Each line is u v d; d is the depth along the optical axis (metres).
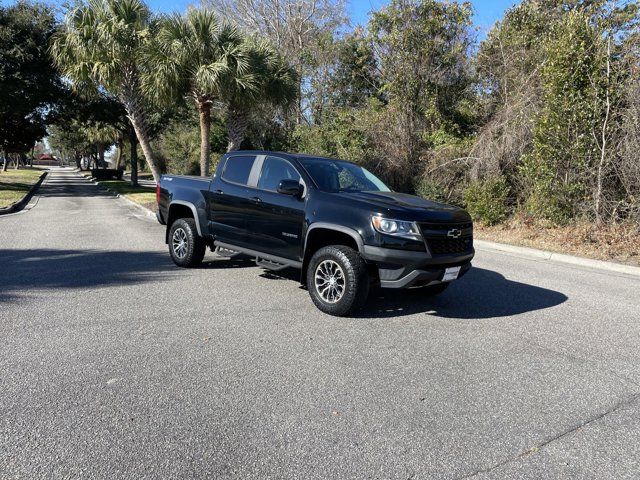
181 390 3.56
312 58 22.39
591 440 3.07
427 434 3.09
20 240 10.02
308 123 23.30
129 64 16.45
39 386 3.56
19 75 23.58
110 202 20.88
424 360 4.27
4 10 23.55
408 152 16.66
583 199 11.68
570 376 4.03
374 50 20.50
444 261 5.20
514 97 14.42
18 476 2.57
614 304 6.44
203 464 2.72
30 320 4.99
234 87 15.57
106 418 3.16
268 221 6.14
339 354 4.34
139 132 17.47
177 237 7.68
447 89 18.09
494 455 2.88
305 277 5.82
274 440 2.97
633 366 4.29
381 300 6.16
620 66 11.14
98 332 4.69
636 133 10.70
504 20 16.89
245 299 5.97
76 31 15.88
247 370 3.94
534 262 9.52
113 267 7.60
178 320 5.12
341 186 6.09
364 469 2.71
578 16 11.63
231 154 7.00
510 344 4.74
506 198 13.69
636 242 10.34
